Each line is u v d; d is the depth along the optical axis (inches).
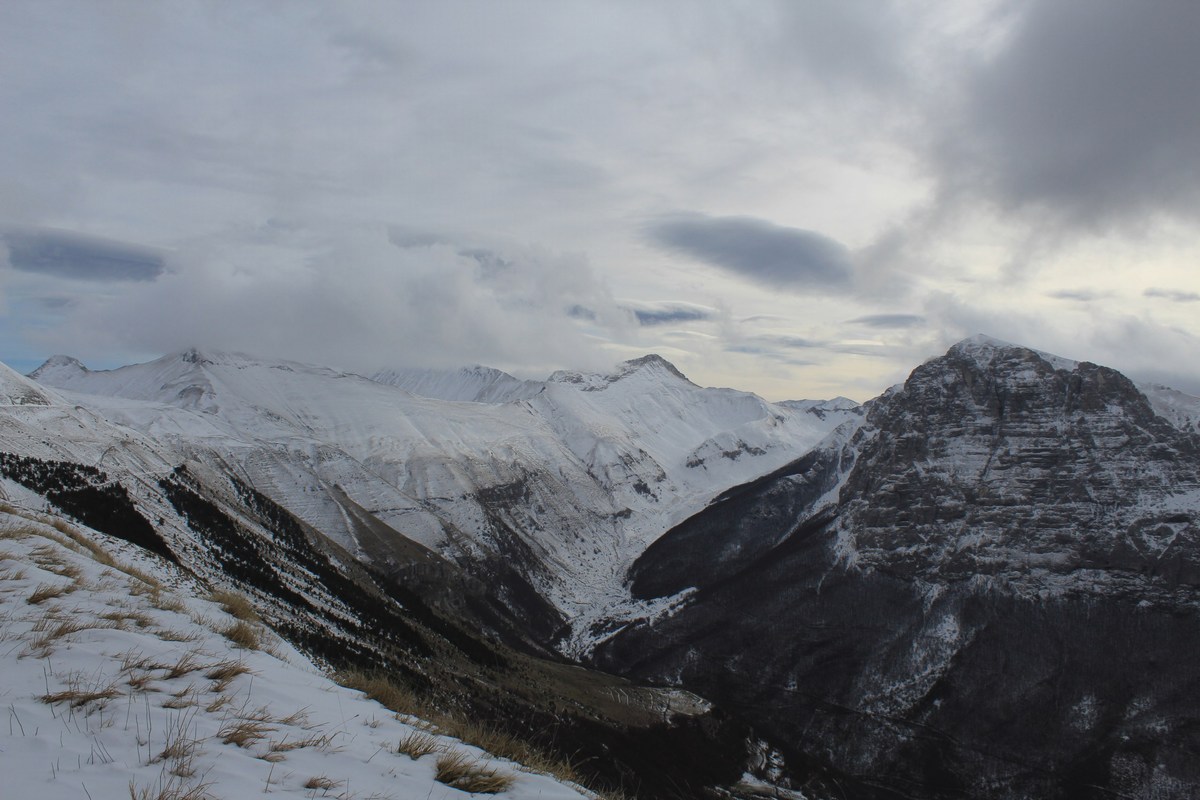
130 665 581.9
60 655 584.4
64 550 1046.4
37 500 2583.7
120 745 438.3
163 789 378.6
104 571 986.7
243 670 634.2
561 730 3686.0
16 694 492.1
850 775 7332.7
